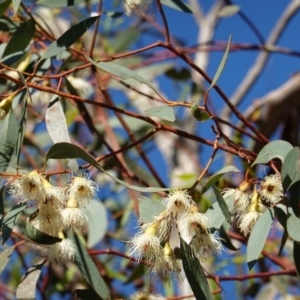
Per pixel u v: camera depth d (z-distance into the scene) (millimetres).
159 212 1272
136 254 1245
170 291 1742
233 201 1318
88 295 1388
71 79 1642
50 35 1545
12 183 1292
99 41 2078
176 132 1455
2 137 1305
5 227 1281
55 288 1959
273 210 1299
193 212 1240
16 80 1363
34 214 1247
